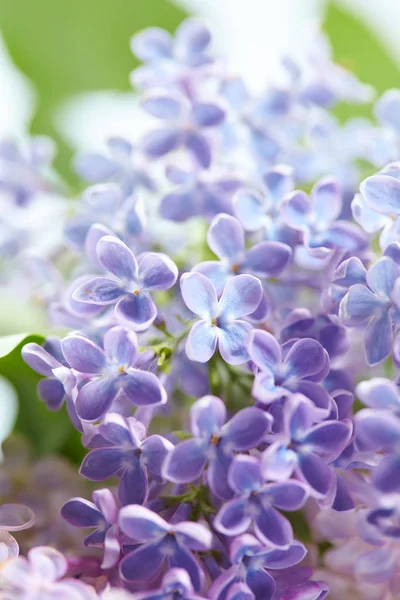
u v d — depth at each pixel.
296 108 0.39
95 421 0.32
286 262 0.33
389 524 0.32
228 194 0.36
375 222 0.33
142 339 0.34
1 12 0.44
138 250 0.36
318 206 0.34
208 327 0.32
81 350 0.32
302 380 0.32
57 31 0.45
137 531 0.31
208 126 0.36
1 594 0.31
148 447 0.32
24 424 0.39
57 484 0.37
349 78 0.39
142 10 0.45
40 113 0.46
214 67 0.37
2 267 0.41
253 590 0.32
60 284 0.38
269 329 0.34
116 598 0.31
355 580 0.34
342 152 0.40
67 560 0.32
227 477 0.31
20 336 0.35
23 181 0.40
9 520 0.34
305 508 0.34
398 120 0.38
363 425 0.30
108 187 0.36
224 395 0.34
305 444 0.31
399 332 0.32
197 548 0.31
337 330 0.33
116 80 0.45
